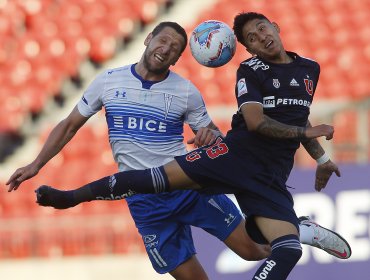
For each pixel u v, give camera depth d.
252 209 19.83
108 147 47.59
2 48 55.88
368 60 53.50
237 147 19.92
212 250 33.94
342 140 43.53
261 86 19.70
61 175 46.16
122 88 21.45
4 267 37.16
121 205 44.19
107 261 36.88
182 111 21.69
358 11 57.84
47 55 55.41
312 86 20.23
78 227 39.22
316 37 55.97
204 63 20.75
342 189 34.72
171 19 58.28
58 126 22.03
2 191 45.88
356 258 34.41
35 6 58.69
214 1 59.50
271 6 58.91
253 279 18.86
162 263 23.23
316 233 21.52
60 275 36.94
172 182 19.89
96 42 56.38
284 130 19.17
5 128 50.69
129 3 59.09
